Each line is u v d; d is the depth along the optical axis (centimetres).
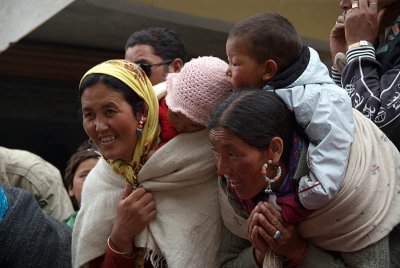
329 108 174
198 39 522
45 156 595
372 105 198
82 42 536
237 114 174
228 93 199
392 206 180
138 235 207
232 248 204
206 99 198
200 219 205
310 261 183
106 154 205
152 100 209
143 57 296
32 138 587
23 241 211
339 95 178
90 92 202
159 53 297
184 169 203
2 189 218
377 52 222
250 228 182
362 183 175
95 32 511
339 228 177
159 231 205
